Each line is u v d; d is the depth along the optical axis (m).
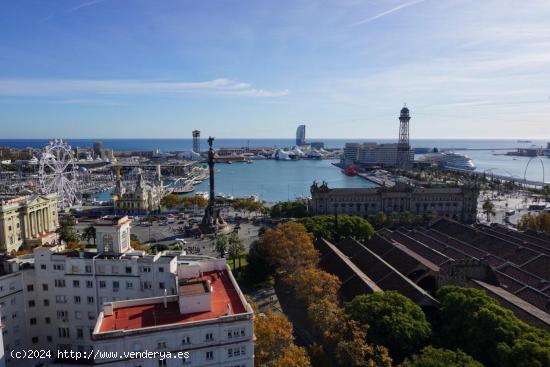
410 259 172.50
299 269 148.88
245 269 187.62
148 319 81.81
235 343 81.44
